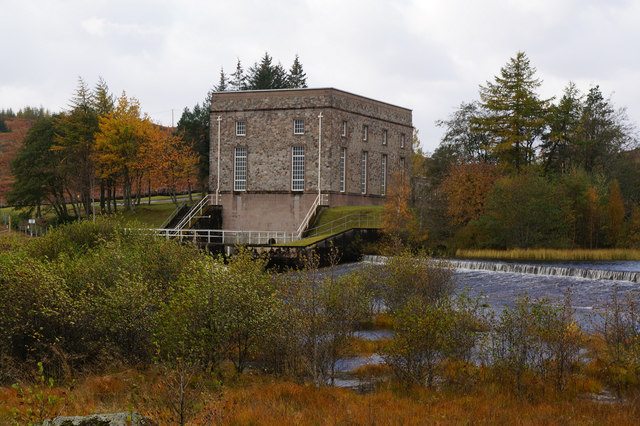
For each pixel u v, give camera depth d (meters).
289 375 16.48
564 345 16.00
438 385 15.47
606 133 67.56
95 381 14.87
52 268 19.39
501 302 31.25
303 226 58.66
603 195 56.06
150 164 73.75
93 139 77.81
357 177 67.38
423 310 17.11
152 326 16.91
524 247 52.62
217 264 18.73
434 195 58.19
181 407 10.12
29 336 16.53
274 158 65.00
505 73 66.50
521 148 66.94
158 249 23.03
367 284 26.27
